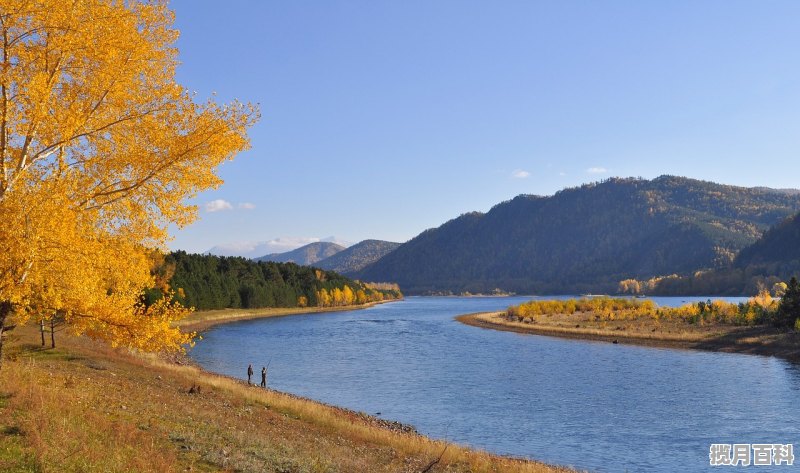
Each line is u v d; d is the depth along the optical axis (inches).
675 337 3053.6
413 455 943.7
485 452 1083.3
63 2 444.5
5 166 458.9
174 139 481.4
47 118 436.8
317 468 649.6
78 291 445.7
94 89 472.1
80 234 444.1
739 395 1665.8
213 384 1386.6
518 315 5403.5
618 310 5319.9
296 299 7770.7
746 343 2728.8
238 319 5447.8
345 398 1668.3
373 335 3786.9
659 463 1072.8
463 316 5876.0
